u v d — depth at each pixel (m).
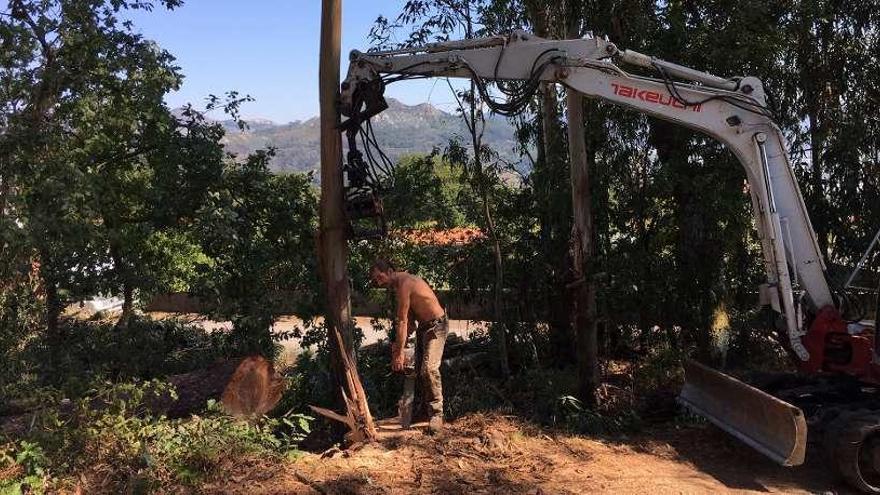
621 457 6.00
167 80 8.46
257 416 6.07
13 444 5.11
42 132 7.45
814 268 5.92
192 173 8.11
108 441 5.18
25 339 7.89
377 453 5.63
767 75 7.55
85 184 7.27
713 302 7.68
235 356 8.32
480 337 8.91
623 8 7.22
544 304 8.41
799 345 5.84
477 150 8.11
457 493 4.96
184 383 6.99
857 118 8.08
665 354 8.09
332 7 6.03
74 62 7.91
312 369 7.57
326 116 6.13
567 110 6.91
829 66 8.24
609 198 7.82
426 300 6.30
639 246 7.78
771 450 5.41
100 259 7.96
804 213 5.90
